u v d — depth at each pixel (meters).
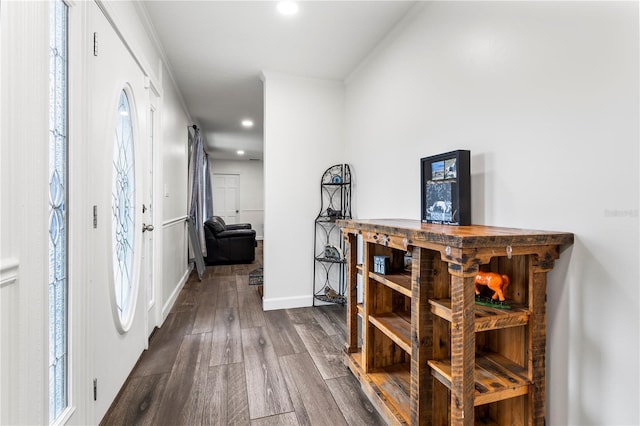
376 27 2.29
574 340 1.10
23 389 0.90
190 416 1.50
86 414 1.29
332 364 1.99
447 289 1.28
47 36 0.98
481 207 1.51
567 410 1.12
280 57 2.75
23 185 0.90
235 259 5.56
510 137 1.36
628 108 0.95
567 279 1.12
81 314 1.25
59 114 1.15
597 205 1.03
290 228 3.14
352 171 3.11
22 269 0.89
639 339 0.93
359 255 2.81
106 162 1.50
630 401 0.95
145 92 2.21
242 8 2.05
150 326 2.41
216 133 5.81
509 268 1.28
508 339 1.26
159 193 2.61
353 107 3.07
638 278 0.93
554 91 1.17
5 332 0.83
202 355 2.10
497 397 1.08
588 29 1.06
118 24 1.62
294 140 3.14
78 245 1.23
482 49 1.51
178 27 2.27
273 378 1.83
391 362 1.76
